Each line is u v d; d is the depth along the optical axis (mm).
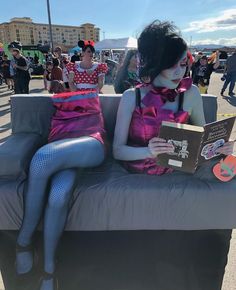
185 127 1422
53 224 1427
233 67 9070
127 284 1817
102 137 1775
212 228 1648
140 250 1731
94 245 1711
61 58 10906
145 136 1677
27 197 1440
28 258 1493
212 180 1644
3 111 6840
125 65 3078
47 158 1424
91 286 1812
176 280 1800
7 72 11242
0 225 1634
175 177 1676
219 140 1537
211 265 1760
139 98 1703
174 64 1590
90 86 3789
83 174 1699
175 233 1686
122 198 1575
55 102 1861
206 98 2176
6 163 1623
